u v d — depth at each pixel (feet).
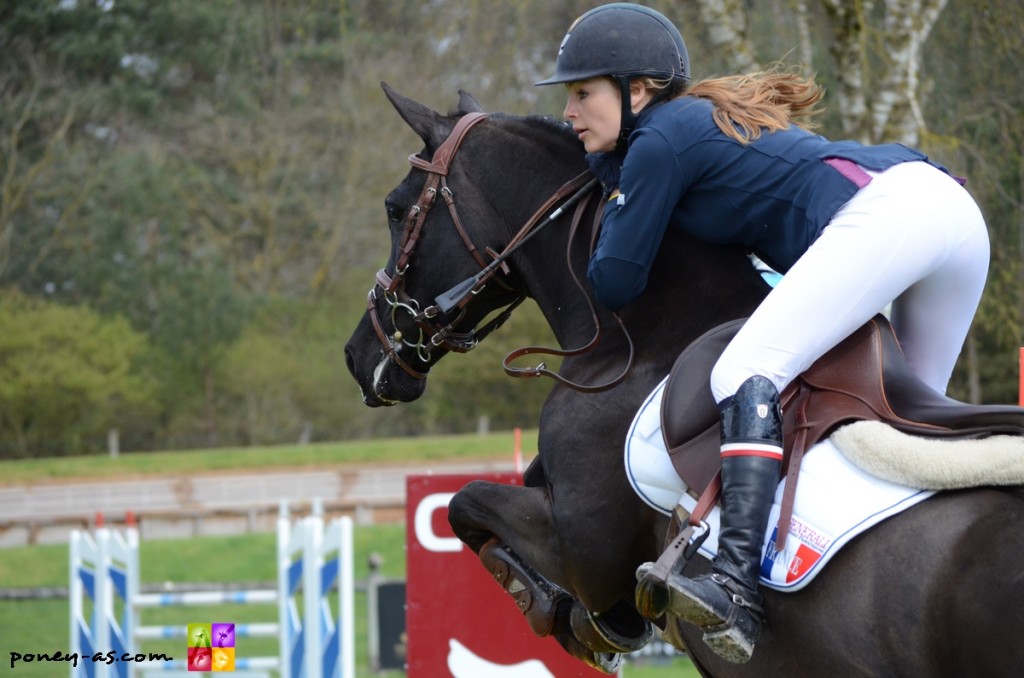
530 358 230.07
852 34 65.82
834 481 19.43
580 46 23.11
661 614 21.18
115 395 249.96
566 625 25.76
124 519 161.99
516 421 246.27
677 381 21.75
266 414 251.80
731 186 21.59
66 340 244.42
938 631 17.84
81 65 283.59
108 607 49.65
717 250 23.41
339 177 273.33
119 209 264.11
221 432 251.60
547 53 155.22
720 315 23.08
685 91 23.07
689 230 22.84
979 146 81.56
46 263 265.13
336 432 251.19
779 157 21.18
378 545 141.59
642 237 21.95
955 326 21.75
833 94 82.94
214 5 287.48
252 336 256.32
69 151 267.18
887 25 65.87
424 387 27.78
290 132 274.16
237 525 163.02
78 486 205.77
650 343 23.52
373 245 269.85
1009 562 17.46
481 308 27.09
